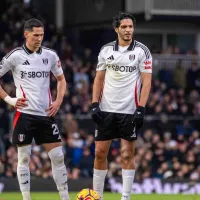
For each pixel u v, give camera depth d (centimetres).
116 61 2962
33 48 2991
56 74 3097
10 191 4947
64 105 6550
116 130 3022
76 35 8750
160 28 8244
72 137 5881
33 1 8938
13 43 7531
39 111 3008
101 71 3020
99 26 8394
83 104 6656
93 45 8456
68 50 7712
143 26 8162
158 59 7812
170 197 4491
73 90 6931
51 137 3034
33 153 5550
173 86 7331
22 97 3003
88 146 5788
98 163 3047
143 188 5188
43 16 8931
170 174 5772
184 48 8381
